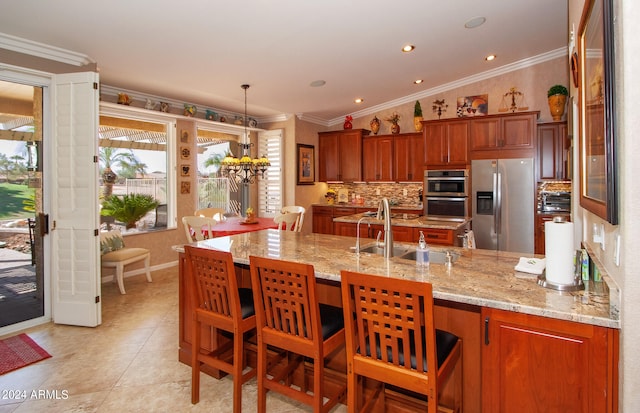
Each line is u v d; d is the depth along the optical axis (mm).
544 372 1361
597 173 1461
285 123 6918
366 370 1584
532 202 5137
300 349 1807
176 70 4281
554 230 1579
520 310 1380
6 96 3320
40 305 3506
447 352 1603
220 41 3621
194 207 5875
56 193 3332
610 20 1212
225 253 1980
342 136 7156
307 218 7176
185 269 2670
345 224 5703
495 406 1461
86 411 2133
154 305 3916
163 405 2195
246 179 5301
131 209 5199
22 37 3133
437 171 5840
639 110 1130
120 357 2789
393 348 1506
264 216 7055
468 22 3982
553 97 5172
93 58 3768
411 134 6488
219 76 4582
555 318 1321
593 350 1271
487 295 1507
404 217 5164
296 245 2711
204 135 6312
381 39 4074
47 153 3389
